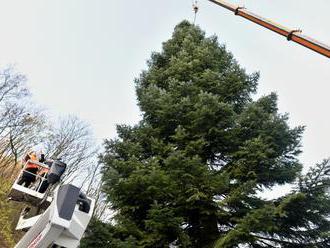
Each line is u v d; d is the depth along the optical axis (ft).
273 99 36.27
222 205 29.32
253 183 28.02
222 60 46.16
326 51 31.09
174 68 43.93
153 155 37.04
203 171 30.32
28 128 132.05
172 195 30.63
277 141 32.01
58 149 134.31
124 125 39.17
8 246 90.07
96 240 28.04
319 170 27.71
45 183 27.04
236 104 41.52
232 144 34.63
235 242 26.61
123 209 31.99
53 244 17.54
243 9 40.52
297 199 27.30
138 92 43.88
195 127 35.55
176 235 29.43
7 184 104.63
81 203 18.86
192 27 53.83
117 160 33.19
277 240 31.09
